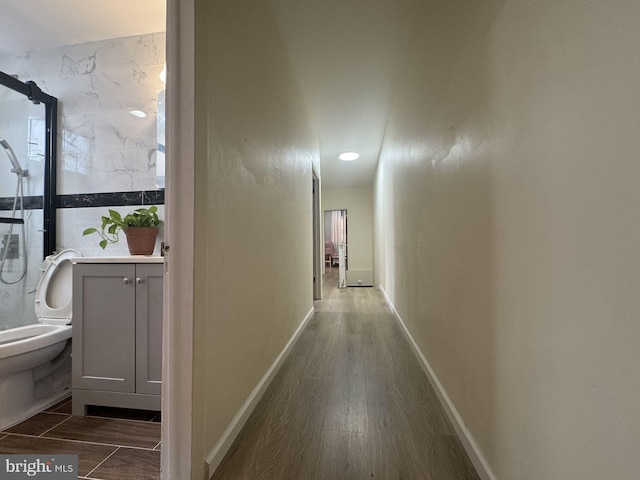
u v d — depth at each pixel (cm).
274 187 186
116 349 146
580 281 57
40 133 205
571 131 59
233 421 124
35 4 178
